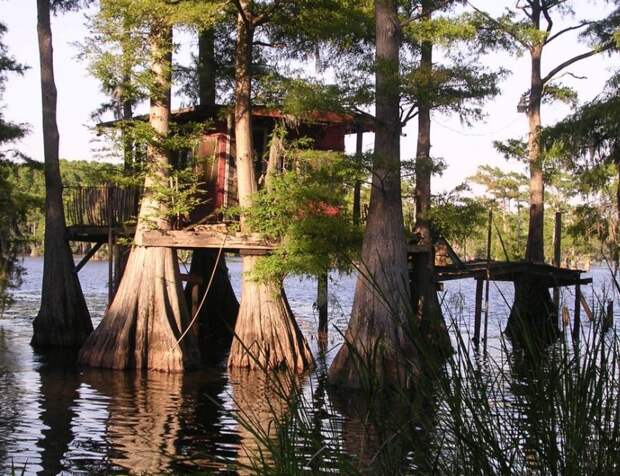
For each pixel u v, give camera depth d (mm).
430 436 3318
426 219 25109
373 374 3430
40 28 28188
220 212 23391
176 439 13867
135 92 21828
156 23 21094
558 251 30734
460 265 25672
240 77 22844
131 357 21734
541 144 30156
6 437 13820
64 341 26641
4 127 26641
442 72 19844
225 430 14578
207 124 23344
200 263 29609
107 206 25719
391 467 3342
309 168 21750
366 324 18000
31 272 73625
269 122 26234
